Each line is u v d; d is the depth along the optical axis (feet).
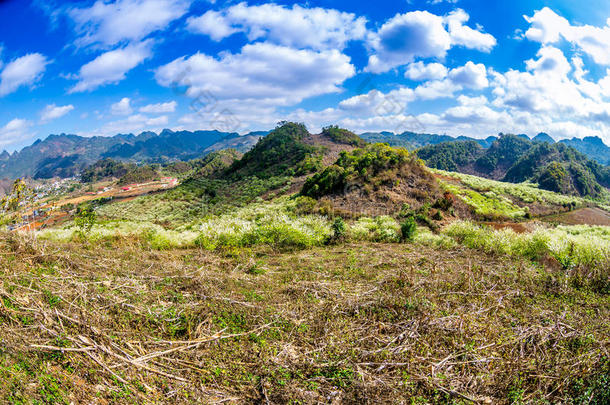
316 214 66.13
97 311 13.03
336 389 9.71
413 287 18.13
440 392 9.65
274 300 16.25
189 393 9.25
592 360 10.94
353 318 14.38
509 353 11.60
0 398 7.63
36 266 18.17
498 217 76.07
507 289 18.57
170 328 12.71
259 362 10.77
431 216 64.69
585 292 18.72
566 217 99.86
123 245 32.42
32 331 10.82
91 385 8.95
